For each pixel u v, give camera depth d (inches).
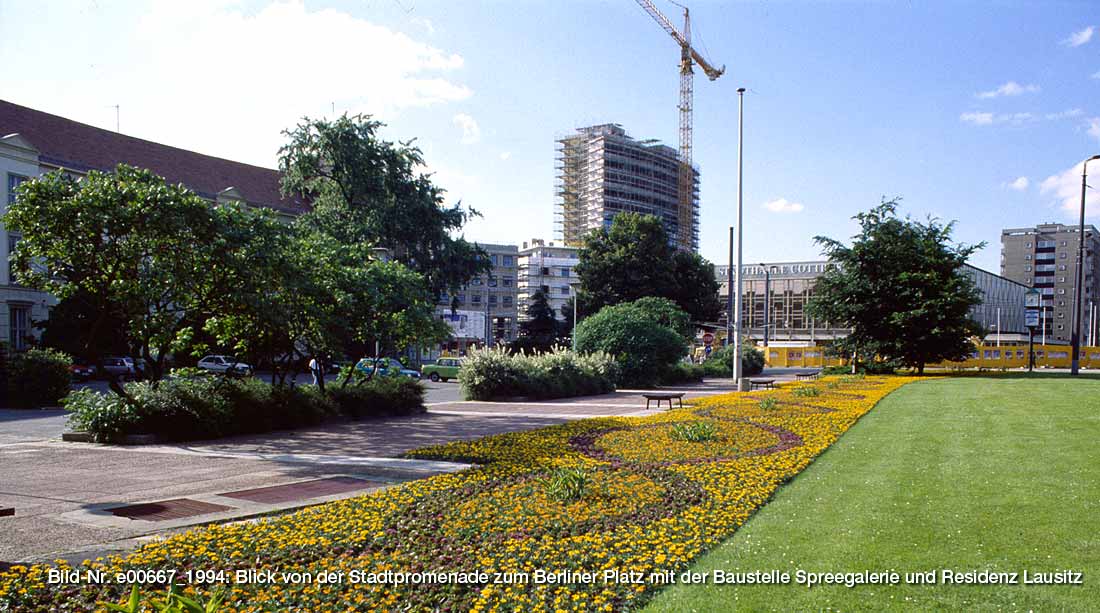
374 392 792.9
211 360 1640.0
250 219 613.3
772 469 388.5
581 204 6136.8
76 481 397.4
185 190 581.9
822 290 1526.8
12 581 211.3
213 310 625.9
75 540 271.9
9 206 551.2
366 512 299.3
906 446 458.3
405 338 829.8
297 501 343.3
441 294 2261.3
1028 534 246.8
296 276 655.8
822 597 195.2
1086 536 243.0
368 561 230.8
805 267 5398.6
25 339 1571.1
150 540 268.5
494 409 900.0
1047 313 5856.3
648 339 1392.7
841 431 545.0
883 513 282.7
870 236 1470.2
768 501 319.6
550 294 4953.3
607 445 509.7
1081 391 906.1
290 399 682.2
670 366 1472.7
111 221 536.1
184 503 338.3
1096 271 5871.1
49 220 540.4
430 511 302.2
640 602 199.2
